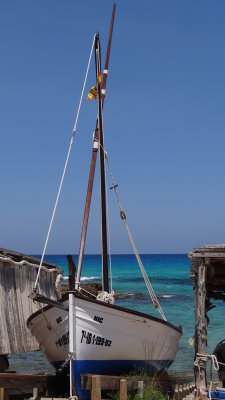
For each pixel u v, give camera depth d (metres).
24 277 15.72
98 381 12.20
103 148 16.69
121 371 14.09
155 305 16.92
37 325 13.78
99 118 16.73
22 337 15.12
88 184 15.95
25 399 13.91
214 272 16.70
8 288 14.84
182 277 84.50
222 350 17.67
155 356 14.84
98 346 13.33
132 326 13.84
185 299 52.47
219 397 13.67
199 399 13.60
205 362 14.41
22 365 22.08
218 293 18.98
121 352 13.80
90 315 13.12
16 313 15.02
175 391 15.41
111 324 13.46
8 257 15.02
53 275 17.61
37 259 16.52
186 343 28.50
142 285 69.38
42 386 13.51
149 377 14.33
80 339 13.00
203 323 14.62
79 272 14.50
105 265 16.20
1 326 14.22
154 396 13.48
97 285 29.69
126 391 12.64
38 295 12.72
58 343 13.46
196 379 14.41
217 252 14.46
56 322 13.29
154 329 14.48
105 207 16.59
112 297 14.65
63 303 13.02
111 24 18.00
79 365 13.08
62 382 13.92
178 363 23.19
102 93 17.20
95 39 17.14
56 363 13.94
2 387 12.67
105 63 17.62
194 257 14.69
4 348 14.19
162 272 98.25
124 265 125.44
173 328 15.52
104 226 16.42
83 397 13.05
